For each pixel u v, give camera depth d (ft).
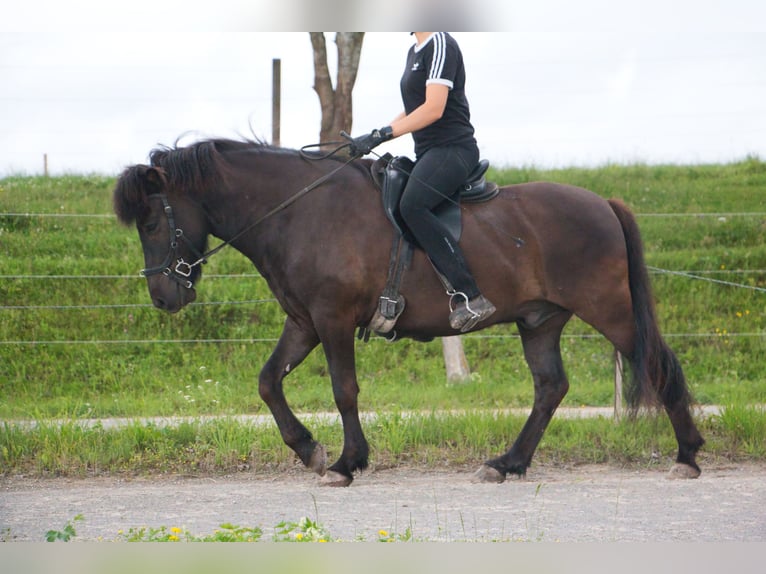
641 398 29.04
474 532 22.43
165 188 28.02
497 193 29.30
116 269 54.75
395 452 32.17
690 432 29.58
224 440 32.50
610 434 33.22
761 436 33.19
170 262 28.43
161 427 34.01
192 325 51.62
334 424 34.60
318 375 48.65
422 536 21.95
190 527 23.13
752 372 48.88
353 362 28.17
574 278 28.94
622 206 30.04
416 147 28.60
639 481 29.25
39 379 46.52
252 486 28.94
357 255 27.55
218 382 44.73
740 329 52.70
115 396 44.29
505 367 50.44
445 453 32.58
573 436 33.50
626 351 29.32
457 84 28.32
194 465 31.40
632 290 29.50
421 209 27.40
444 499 26.68
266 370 29.32
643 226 63.67
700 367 49.16
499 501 26.35
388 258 27.84
